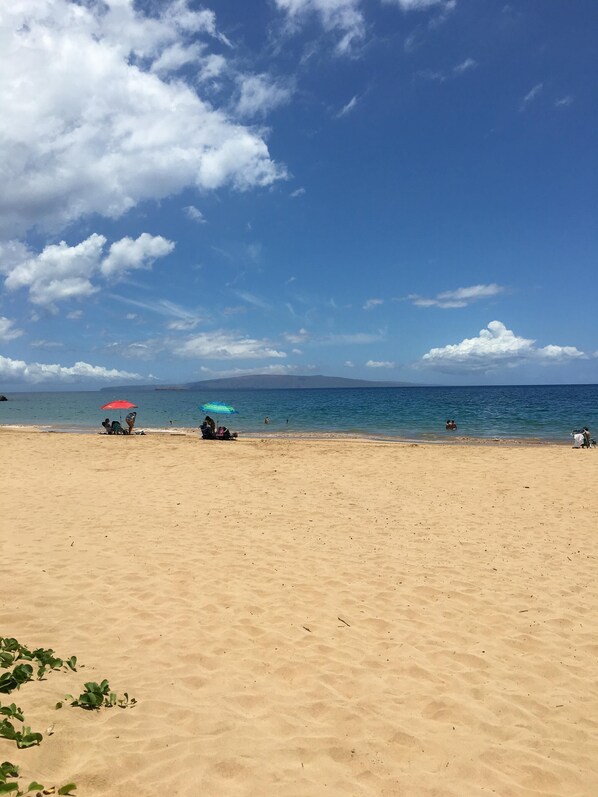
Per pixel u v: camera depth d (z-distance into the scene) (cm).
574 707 421
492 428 3422
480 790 323
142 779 301
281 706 402
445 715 402
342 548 811
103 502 1077
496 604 617
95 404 8412
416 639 529
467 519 1000
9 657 417
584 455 1905
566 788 330
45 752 308
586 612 601
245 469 1548
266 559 751
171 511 1015
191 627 533
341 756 344
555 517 1020
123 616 549
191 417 4878
